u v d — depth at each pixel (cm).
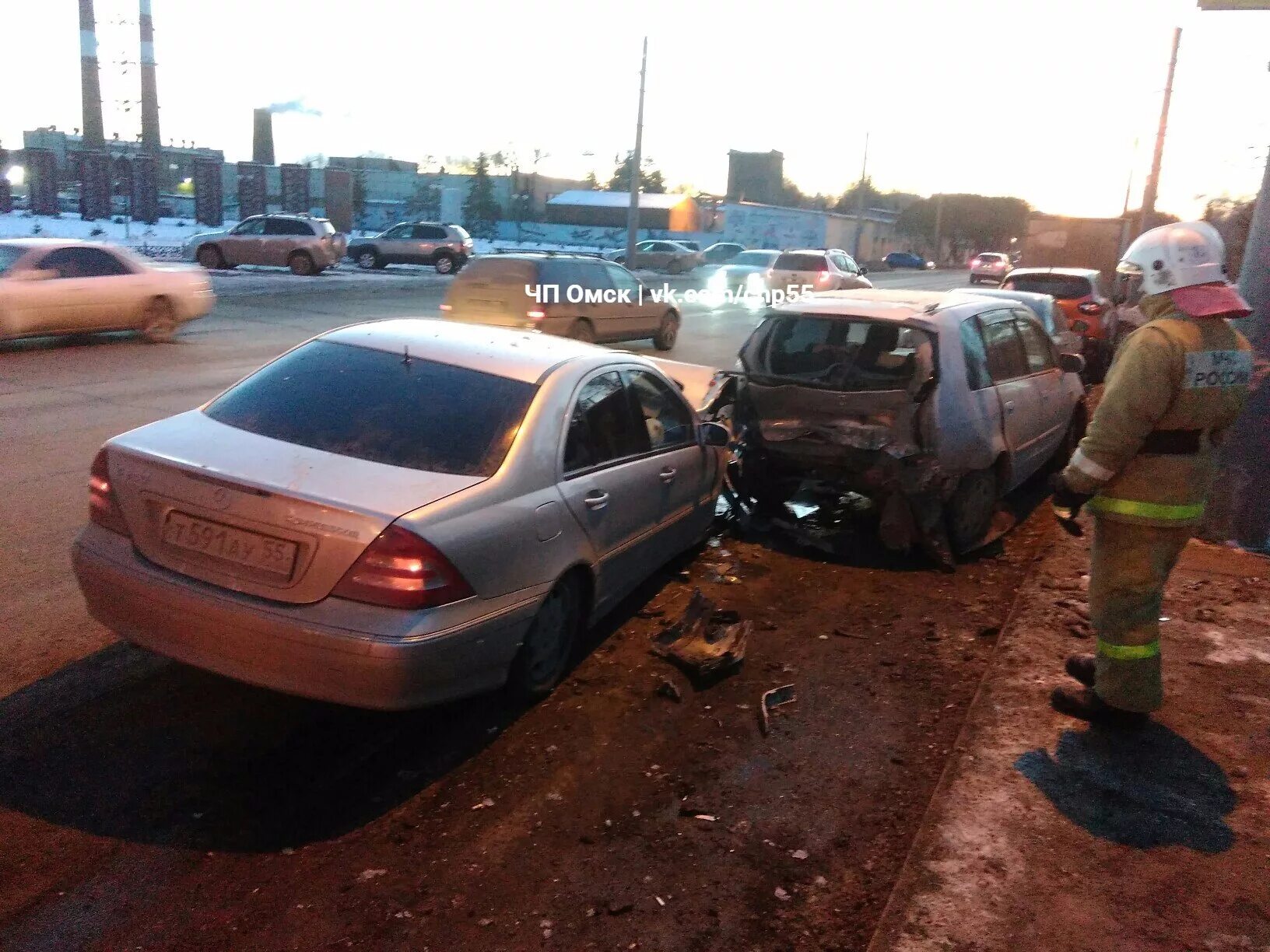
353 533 327
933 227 8275
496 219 6288
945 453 595
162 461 354
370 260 3275
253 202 4284
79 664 427
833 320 627
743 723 410
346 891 297
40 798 333
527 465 389
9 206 4188
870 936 288
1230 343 341
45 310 1281
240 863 307
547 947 278
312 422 391
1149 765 362
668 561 549
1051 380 767
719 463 591
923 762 383
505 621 365
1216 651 458
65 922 278
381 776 358
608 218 6450
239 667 336
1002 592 577
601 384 465
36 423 869
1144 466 344
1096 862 307
